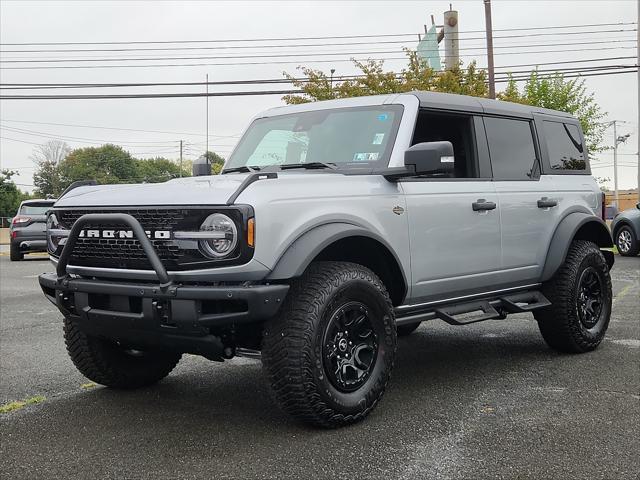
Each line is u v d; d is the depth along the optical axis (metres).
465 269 5.06
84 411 4.48
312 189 4.04
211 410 4.46
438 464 3.46
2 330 7.87
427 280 4.77
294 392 3.80
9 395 4.96
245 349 4.06
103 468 3.45
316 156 4.96
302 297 3.87
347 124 5.01
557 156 6.29
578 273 5.93
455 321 4.96
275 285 3.74
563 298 5.88
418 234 4.68
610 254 6.52
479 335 7.11
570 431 3.95
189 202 3.74
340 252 4.46
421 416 4.27
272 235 3.73
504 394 4.77
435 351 6.32
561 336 5.97
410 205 4.63
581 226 5.99
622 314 8.23
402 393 4.83
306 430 4.01
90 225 4.07
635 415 4.24
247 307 3.65
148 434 3.98
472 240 5.11
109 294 3.96
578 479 3.26
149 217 3.84
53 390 5.09
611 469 3.38
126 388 5.04
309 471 3.38
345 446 3.72
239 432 3.99
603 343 6.57
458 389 4.93
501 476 3.30
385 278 4.61
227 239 3.65
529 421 4.14
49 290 4.49
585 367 5.57
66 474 3.38
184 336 3.81
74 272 4.18
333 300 3.92
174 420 4.25
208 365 5.88
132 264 3.93
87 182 4.79
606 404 4.49
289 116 5.42
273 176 3.88
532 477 3.29
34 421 4.26
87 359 4.77
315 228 3.96
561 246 5.82
